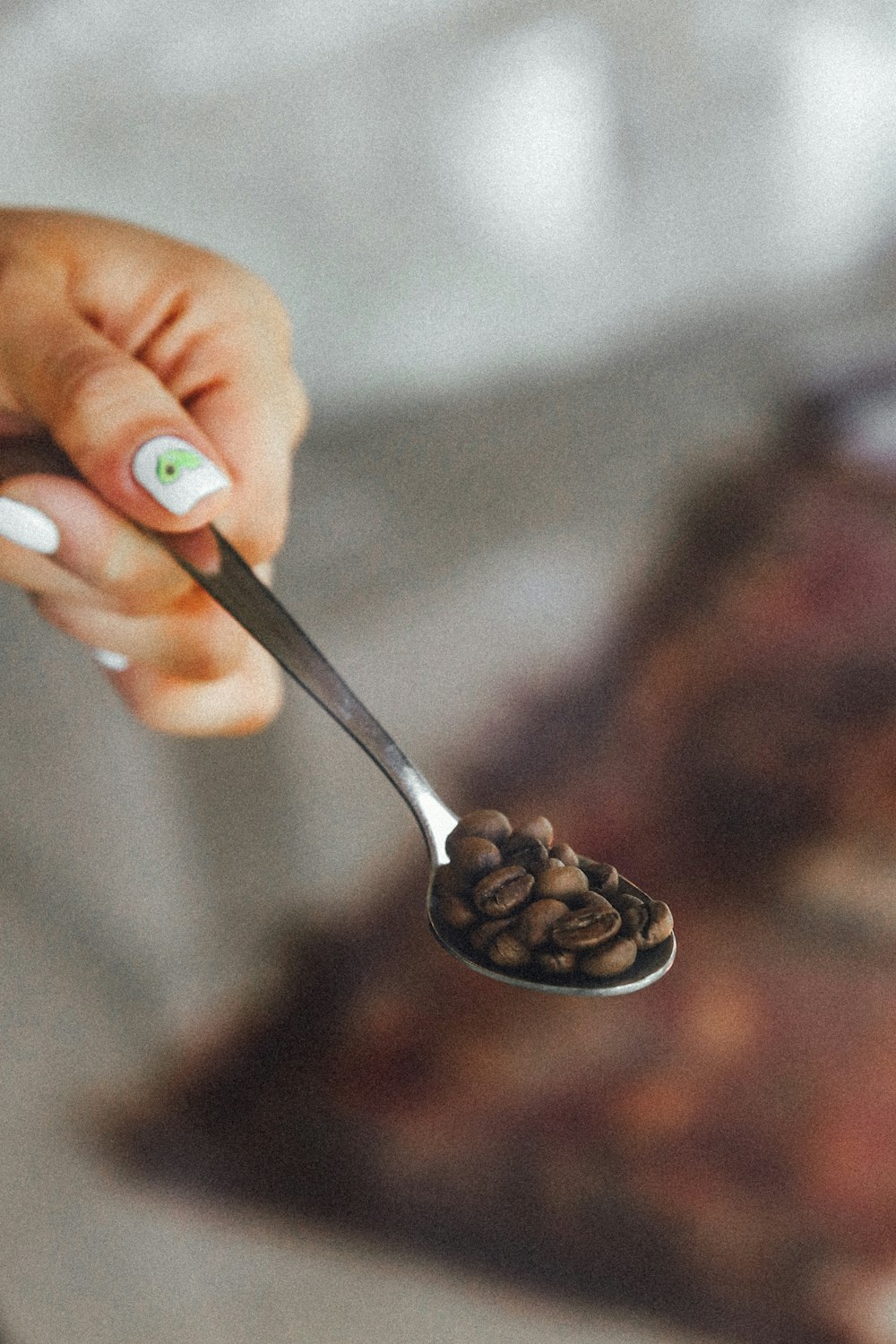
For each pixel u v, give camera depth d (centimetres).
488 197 88
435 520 82
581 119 89
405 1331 60
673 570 80
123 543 50
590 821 71
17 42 84
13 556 50
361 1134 64
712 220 89
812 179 96
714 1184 61
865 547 79
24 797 73
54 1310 61
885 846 67
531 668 76
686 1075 65
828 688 72
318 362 86
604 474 82
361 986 68
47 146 87
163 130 85
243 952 69
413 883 72
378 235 87
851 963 66
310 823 73
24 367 49
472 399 86
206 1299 61
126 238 53
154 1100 65
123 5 85
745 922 68
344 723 49
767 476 83
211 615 53
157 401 48
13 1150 64
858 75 97
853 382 85
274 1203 62
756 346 88
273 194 88
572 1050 66
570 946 46
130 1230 62
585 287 90
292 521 82
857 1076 64
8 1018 67
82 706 76
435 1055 66
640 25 91
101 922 69
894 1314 57
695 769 70
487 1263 61
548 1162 62
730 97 92
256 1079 65
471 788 73
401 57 86
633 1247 61
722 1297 59
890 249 92
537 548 80
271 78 87
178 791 73
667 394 87
